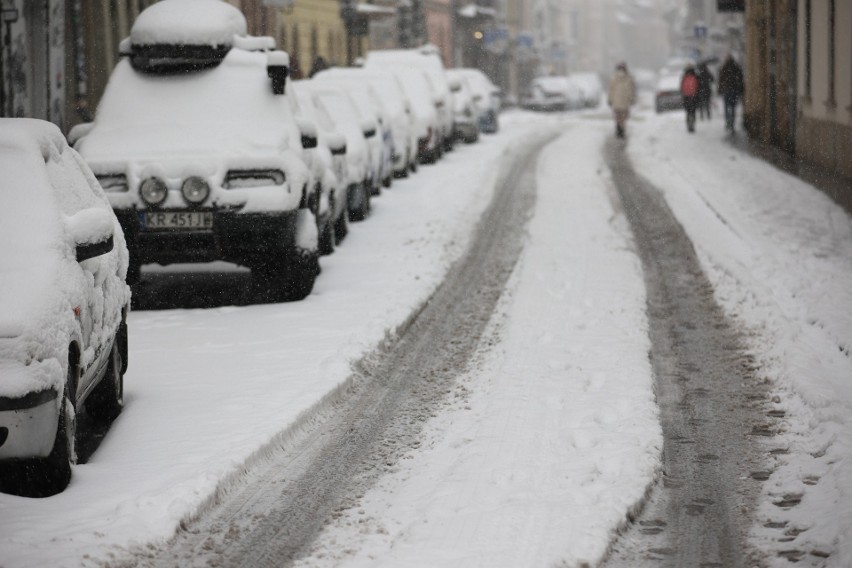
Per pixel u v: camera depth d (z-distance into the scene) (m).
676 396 19.17
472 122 77.44
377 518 13.75
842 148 45.69
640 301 26.45
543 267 30.98
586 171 56.62
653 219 39.75
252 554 12.76
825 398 17.77
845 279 28.33
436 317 25.59
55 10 49.81
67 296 14.17
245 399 18.19
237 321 24.25
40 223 14.59
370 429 17.45
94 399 17.30
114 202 25.03
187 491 14.01
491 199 46.53
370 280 29.11
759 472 15.36
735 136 76.81
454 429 17.25
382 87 56.78
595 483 14.52
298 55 94.06
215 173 25.08
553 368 20.50
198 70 27.94
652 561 12.55
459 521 13.29
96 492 14.12
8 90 45.25
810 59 55.12
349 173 39.62
